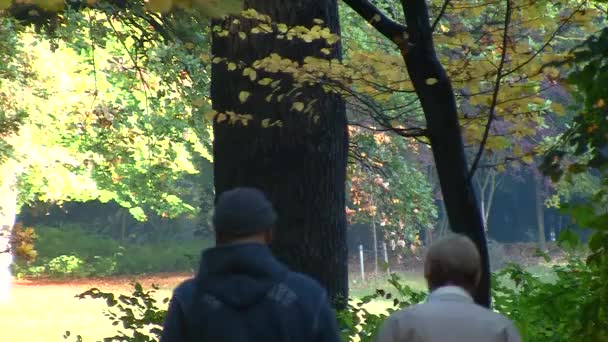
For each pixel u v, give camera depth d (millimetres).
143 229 102000
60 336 37406
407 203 34219
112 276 80062
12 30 27625
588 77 8656
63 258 80062
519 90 11625
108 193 58906
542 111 11914
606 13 11156
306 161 12891
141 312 12078
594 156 8648
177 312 6199
